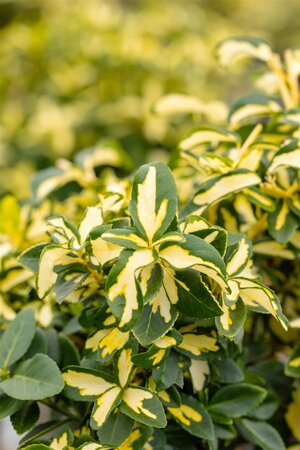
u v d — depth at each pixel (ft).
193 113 2.99
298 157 2.21
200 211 2.19
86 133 4.99
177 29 5.70
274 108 2.59
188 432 2.21
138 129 4.98
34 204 2.71
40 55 5.56
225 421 2.19
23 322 2.16
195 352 2.05
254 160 2.26
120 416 2.00
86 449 1.94
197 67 5.40
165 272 1.94
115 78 5.23
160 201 1.93
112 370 2.10
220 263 1.86
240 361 2.32
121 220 2.06
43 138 5.02
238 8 11.75
